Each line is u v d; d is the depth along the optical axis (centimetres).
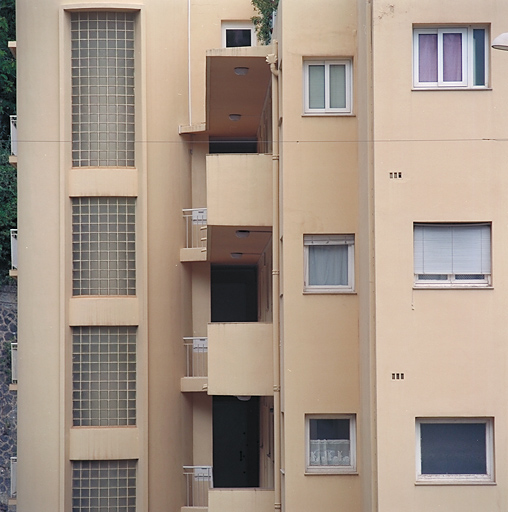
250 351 3241
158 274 4172
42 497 4075
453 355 2522
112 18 4181
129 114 4184
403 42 2573
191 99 4266
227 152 4581
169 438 4134
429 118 2562
